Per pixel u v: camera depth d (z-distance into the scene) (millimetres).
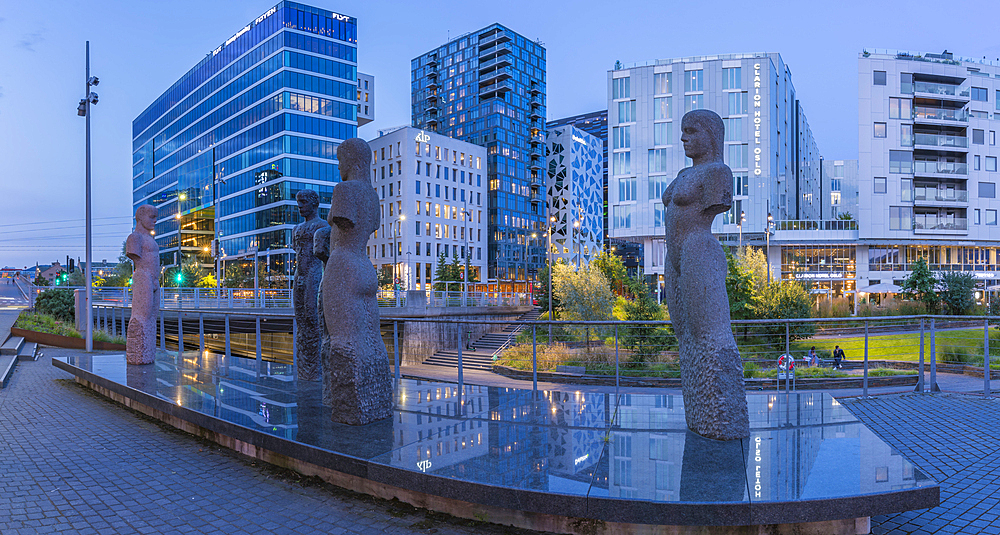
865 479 4098
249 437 5824
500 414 6523
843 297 55719
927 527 4188
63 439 7020
